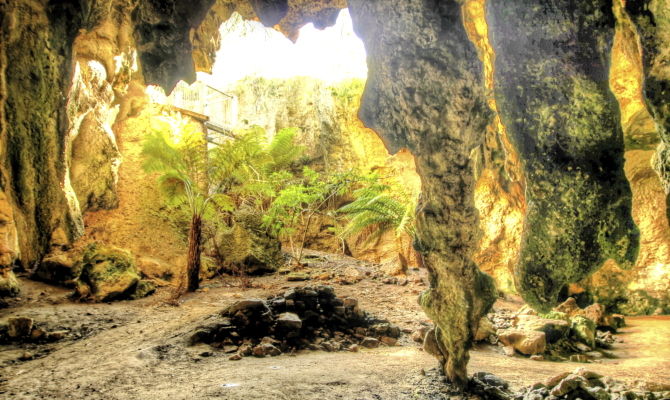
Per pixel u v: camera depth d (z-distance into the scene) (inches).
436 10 130.7
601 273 383.2
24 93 293.0
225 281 372.5
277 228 434.3
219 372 170.1
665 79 110.1
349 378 163.3
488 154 398.3
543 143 117.3
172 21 202.8
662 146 124.4
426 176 142.4
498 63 123.0
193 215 341.7
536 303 121.4
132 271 311.0
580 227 114.6
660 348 256.4
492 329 256.5
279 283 362.6
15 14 271.7
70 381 155.3
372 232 605.6
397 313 290.5
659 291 362.3
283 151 448.8
